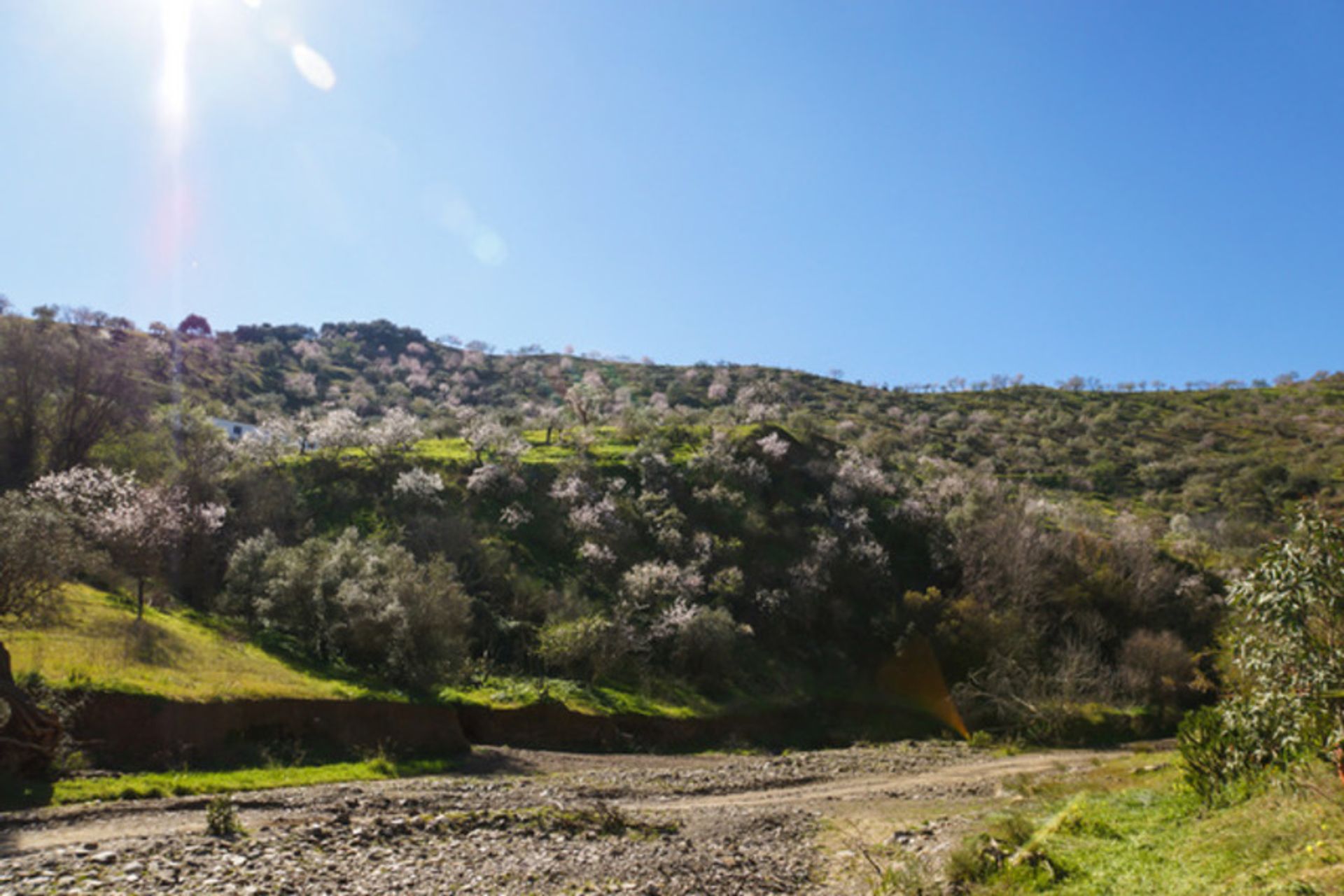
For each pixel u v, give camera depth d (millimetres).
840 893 14805
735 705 43500
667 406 128500
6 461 47094
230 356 129125
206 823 17188
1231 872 10586
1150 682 51750
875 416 143875
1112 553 66500
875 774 32250
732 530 60438
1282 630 11117
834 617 55188
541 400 144750
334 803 19734
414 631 35000
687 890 14438
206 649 30453
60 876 13055
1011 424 145000
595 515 55250
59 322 58312
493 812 19297
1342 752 11094
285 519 49500
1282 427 135125
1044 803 21531
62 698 21641
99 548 35469
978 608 55156
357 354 157250
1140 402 162500
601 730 36344
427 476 54812
